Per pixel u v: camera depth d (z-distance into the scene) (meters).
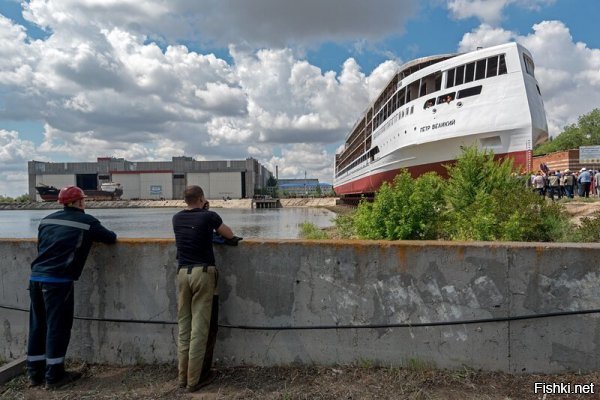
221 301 3.60
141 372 3.53
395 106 34.81
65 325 3.38
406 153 31.33
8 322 4.00
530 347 3.19
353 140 62.28
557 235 7.25
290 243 3.50
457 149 27.02
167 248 3.70
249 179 148.12
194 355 3.11
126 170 151.75
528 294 3.19
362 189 50.88
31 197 151.25
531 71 26.48
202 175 148.12
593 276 3.13
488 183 9.02
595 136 69.00
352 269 3.41
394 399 2.91
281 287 3.52
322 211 87.12
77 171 152.50
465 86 26.61
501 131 24.98
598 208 15.03
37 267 3.37
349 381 3.18
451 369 3.27
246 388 3.16
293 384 3.18
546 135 27.42
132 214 88.44
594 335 3.12
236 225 43.00
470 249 3.25
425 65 33.41
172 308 3.68
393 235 8.82
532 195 7.88
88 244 3.50
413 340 3.32
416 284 3.32
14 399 3.13
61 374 3.37
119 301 3.77
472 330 3.25
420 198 8.74
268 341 3.52
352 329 3.41
